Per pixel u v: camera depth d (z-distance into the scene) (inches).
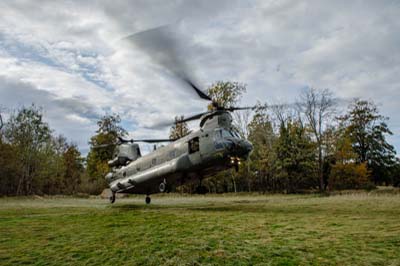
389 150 1499.8
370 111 1528.1
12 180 1417.3
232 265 137.0
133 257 156.6
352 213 315.6
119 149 734.5
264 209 401.1
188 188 1429.6
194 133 494.0
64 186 1696.6
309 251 154.2
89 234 224.8
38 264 150.8
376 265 128.7
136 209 448.1
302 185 1360.7
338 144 1379.2
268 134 1476.4
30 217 330.6
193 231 223.9
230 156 446.0
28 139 1466.5
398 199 517.0
